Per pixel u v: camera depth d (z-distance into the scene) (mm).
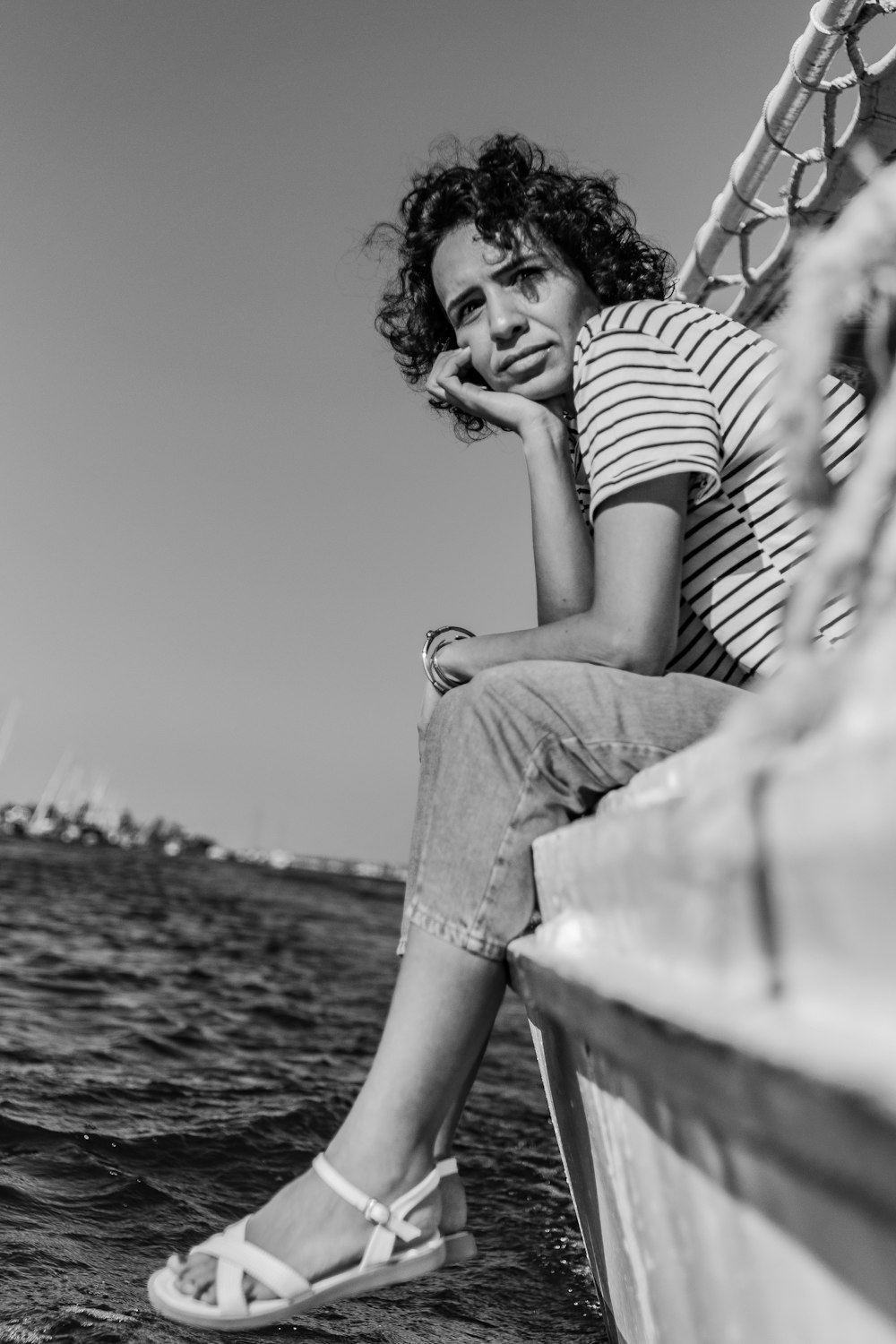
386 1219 1398
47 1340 1693
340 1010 7598
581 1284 2250
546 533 1922
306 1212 1418
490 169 2061
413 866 1579
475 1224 2676
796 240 2961
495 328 2047
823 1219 600
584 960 1046
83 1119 3256
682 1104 771
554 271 2049
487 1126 3840
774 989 642
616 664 1556
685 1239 930
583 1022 1011
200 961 10852
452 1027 1450
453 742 1537
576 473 2152
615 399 1614
